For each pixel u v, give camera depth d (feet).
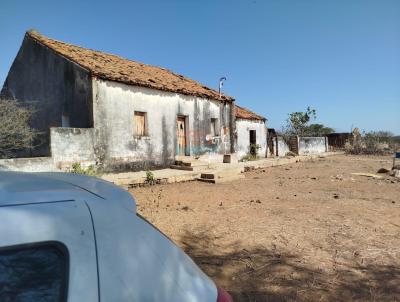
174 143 57.00
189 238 20.83
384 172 55.31
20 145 44.19
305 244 19.62
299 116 126.00
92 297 4.33
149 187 42.14
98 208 5.09
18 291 4.12
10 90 57.21
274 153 93.97
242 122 78.13
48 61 51.06
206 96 62.80
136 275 4.79
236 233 21.66
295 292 14.23
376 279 15.37
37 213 4.56
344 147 126.31
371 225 23.20
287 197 33.91
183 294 5.06
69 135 42.68
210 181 46.26
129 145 49.90
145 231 5.32
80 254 4.51
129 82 49.39
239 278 15.47
